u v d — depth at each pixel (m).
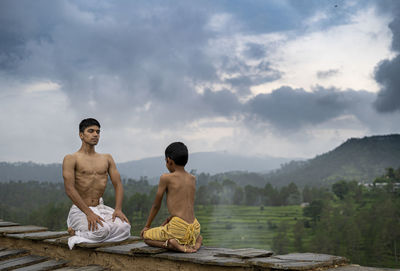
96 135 5.45
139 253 4.47
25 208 156.88
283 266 3.50
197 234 4.62
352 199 165.25
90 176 5.35
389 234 115.50
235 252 4.32
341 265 3.90
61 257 5.35
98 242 5.05
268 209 196.62
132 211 96.38
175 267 4.28
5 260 5.38
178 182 4.52
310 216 164.75
